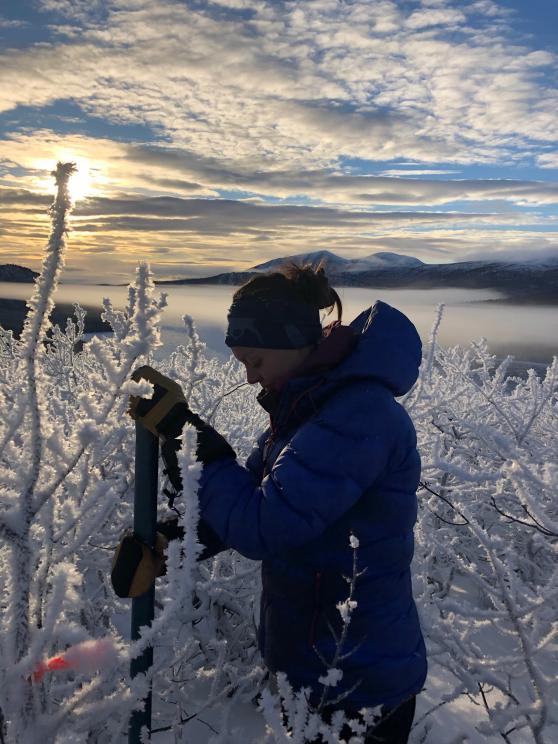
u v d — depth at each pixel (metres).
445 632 1.91
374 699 1.37
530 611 1.62
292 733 1.35
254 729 1.90
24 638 1.04
